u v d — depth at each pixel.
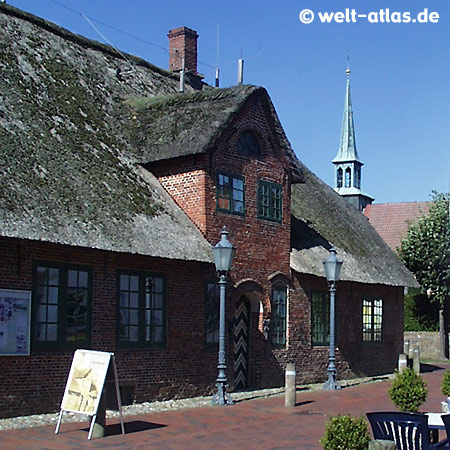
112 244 15.70
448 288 38.91
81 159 17.52
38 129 17.09
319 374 23.72
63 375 15.39
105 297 16.45
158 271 17.88
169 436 12.99
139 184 18.73
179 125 20.03
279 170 22.08
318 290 23.98
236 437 13.11
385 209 56.72
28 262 14.89
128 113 21.27
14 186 14.75
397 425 9.13
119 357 16.70
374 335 27.36
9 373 14.38
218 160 19.70
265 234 21.38
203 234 19.05
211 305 19.36
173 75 26.22
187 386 18.47
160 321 17.88
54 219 14.91
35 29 20.92
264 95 21.16
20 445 11.60
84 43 22.70
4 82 17.53
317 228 25.94
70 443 11.92
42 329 15.09
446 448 10.29
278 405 17.70
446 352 39.94
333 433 8.87
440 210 39.44
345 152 60.34
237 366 20.75
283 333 22.16
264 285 21.20
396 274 28.27
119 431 13.34
